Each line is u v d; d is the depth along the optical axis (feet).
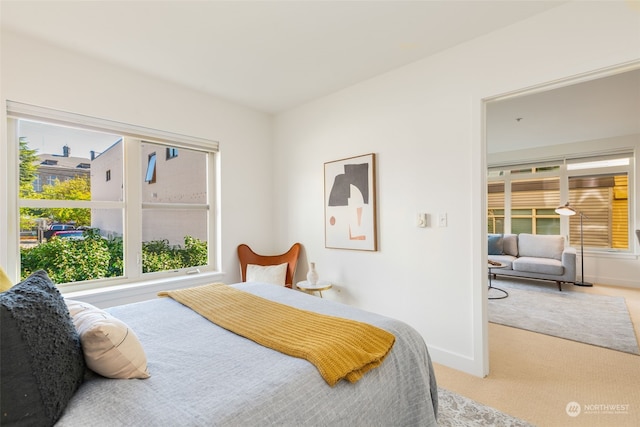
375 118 8.89
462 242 7.21
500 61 6.63
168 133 9.09
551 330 9.67
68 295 7.28
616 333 9.34
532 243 16.58
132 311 5.41
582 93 9.98
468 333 7.11
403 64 8.18
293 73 8.62
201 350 3.93
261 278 10.12
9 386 2.31
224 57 7.68
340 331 4.30
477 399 6.06
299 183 11.12
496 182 19.56
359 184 9.20
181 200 9.79
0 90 6.36
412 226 8.09
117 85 8.03
